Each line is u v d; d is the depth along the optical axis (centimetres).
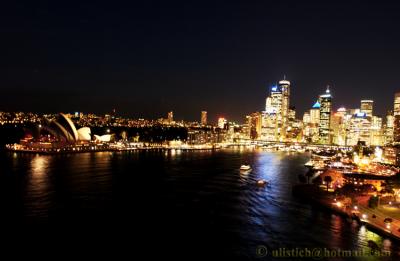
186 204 18762
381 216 15812
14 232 13912
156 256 12125
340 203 17888
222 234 14188
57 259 11738
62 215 16162
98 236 13750
